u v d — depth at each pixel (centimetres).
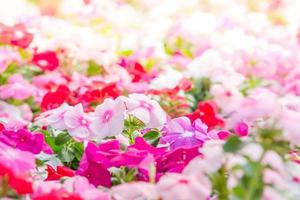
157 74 518
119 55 593
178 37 650
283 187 239
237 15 690
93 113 337
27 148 306
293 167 250
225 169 257
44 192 253
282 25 768
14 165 245
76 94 470
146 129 328
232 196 240
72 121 320
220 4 834
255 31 668
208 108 402
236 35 602
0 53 508
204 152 254
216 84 482
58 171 301
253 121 296
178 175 240
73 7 731
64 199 253
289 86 509
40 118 347
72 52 539
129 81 471
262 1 855
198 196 231
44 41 556
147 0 860
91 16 707
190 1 808
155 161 279
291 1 842
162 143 313
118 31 691
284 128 243
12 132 310
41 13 757
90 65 531
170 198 230
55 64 524
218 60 514
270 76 552
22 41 513
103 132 310
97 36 603
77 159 336
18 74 497
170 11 779
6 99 473
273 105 278
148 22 726
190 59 569
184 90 480
